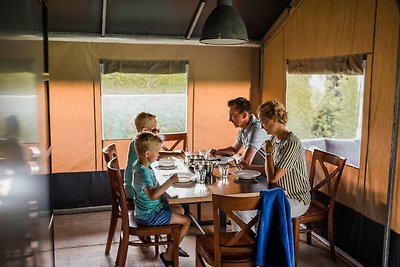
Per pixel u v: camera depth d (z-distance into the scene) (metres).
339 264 3.24
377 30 2.94
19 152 1.59
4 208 1.35
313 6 3.70
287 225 2.36
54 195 4.32
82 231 3.91
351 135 3.35
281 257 2.36
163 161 3.48
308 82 3.89
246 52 4.74
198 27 4.36
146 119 3.49
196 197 2.59
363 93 3.12
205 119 4.73
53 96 4.17
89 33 4.17
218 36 2.94
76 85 4.24
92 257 3.35
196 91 4.65
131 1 3.84
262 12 4.21
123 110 4.44
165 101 4.57
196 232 3.87
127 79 4.40
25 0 1.81
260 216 2.32
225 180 2.99
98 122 4.37
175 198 2.56
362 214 3.14
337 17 3.37
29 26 1.91
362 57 3.10
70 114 4.26
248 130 3.63
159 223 2.87
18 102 1.60
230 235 2.74
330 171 3.54
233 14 2.98
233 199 2.27
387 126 2.87
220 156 3.76
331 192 3.24
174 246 2.91
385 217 2.88
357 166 3.21
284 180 3.00
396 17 2.75
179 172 3.22
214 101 4.72
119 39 4.26
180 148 4.67
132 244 2.89
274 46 4.47
